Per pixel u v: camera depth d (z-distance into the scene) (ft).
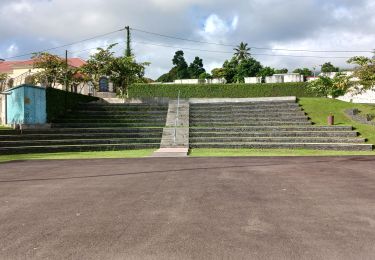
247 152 56.85
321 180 30.48
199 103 95.45
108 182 30.19
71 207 21.59
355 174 33.71
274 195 24.57
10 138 58.90
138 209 20.95
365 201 22.66
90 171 36.70
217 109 89.30
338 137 65.57
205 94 127.13
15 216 19.71
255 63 196.24
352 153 55.01
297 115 81.51
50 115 75.31
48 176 33.68
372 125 71.61
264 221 18.28
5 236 16.33
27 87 67.67
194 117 84.53
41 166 40.98
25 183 29.96
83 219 18.97
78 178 32.40
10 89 71.20
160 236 16.05
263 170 36.58
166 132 71.46
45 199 23.81
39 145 59.47
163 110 90.17
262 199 23.34
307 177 32.09
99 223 18.20
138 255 13.85
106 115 84.33
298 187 27.40
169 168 38.50
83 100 93.86
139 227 17.43
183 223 18.03
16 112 69.26
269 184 28.73
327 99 96.07
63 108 81.82
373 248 14.43
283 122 76.79
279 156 50.21
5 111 73.67
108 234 16.42
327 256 13.65
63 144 61.31
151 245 14.93
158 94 128.77
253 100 100.83
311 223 17.89
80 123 76.23
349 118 78.79
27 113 67.67
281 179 31.12
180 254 13.92
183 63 282.15
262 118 80.33
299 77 129.90
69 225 17.92
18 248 14.78
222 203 22.29
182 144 64.13
